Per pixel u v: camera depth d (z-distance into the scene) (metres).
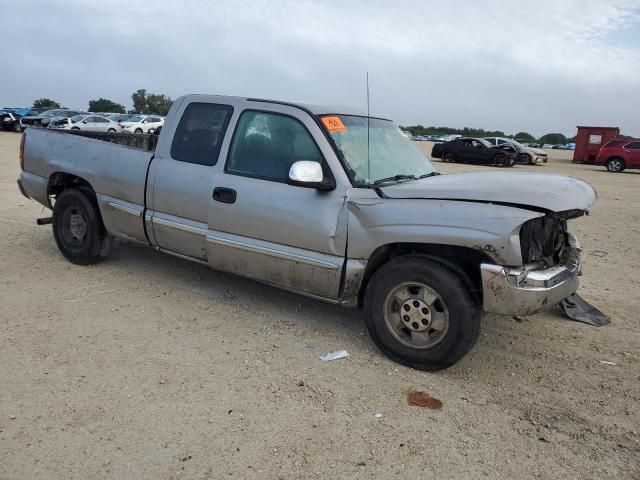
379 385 3.64
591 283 6.11
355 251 3.96
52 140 5.95
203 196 4.63
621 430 3.23
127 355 3.89
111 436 2.96
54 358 3.79
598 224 9.96
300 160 4.20
